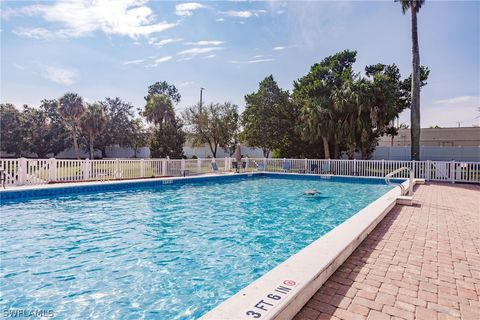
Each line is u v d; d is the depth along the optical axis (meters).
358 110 20.58
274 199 10.73
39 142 42.28
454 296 2.95
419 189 12.12
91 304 3.37
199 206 9.34
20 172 10.76
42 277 4.07
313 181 16.69
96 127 35.19
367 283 3.22
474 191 11.49
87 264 4.56
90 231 6.38
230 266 4.56
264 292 2.49
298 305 2.57
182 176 16.08
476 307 2.72
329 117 22.00
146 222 7.23
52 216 7.68
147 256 4.95
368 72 23.77
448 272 3.57
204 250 5.28
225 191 12.65
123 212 8.31
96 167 13.19
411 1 18.55
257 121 28.53
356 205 9.68
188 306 3.36
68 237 5.92
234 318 2.07
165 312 3.22
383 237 5.08
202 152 37.84
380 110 20.84
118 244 5.55
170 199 10.51
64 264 4.55
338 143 22.92
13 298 3.49
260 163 20.62
